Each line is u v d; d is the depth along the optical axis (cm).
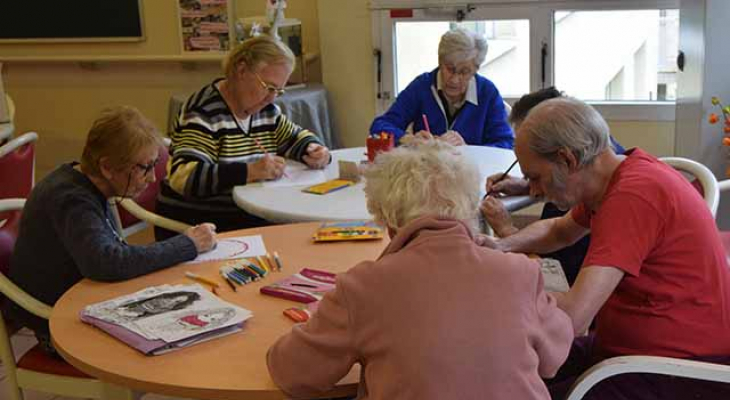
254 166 265
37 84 491
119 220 269
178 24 452
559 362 135
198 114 275
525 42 392
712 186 222
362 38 416
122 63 471
